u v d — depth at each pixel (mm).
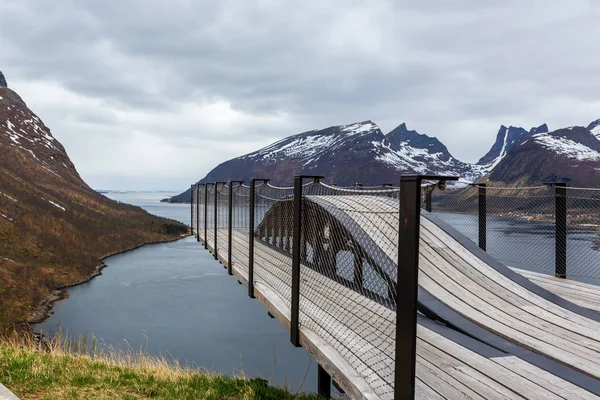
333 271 4254
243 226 9148
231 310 32375
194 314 31312
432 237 6949
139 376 4430
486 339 3922
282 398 4324
